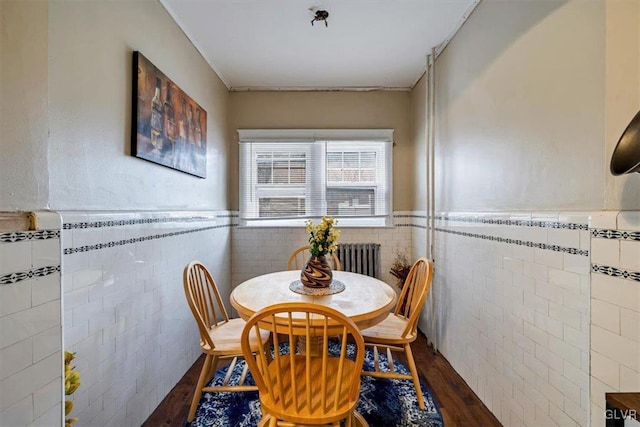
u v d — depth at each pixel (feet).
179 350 6.76
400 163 10.73
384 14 6.68
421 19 6.84
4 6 2.33
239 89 10.57
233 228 10.61
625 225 3.17
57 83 3.76
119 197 4.88
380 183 10.71
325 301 5.22
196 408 5.56
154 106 5.77
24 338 2.33
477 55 6.26
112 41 4.74
